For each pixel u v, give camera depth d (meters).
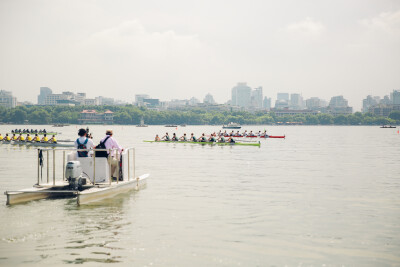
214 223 14.89
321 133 173.88
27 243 12.28
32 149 56.97
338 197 20.25
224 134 88.12
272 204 18.39
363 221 15.32
